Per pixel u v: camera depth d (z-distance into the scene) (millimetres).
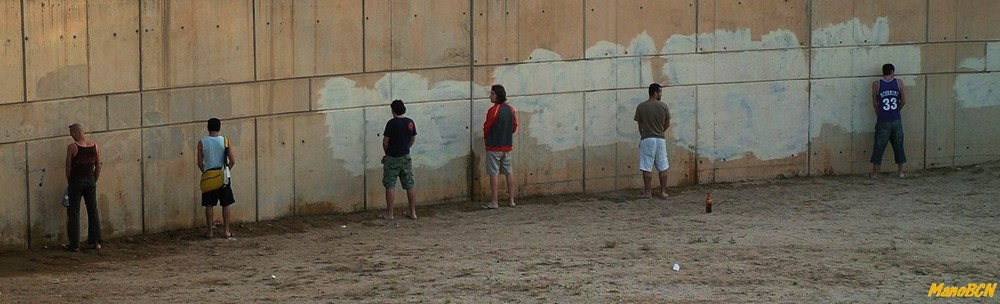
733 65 20562
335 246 15859
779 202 18984
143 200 16156
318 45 17484
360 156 18109
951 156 21672
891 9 21141
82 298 12484
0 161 14602
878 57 21203
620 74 19875
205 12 16391
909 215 17609
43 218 15203
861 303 11938
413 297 12359
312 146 17641
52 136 15125
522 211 18469
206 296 12539
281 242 16125
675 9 20094
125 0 15617
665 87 20172
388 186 17719
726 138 20688
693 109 20422
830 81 21094
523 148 19328
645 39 19969
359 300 12242
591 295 12305
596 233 16625
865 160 21438
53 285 13234
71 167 14938
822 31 20938
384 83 18125
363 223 17516
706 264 14055
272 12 17016
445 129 18734
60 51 15039
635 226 17172
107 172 15703
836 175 21359
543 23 19219
